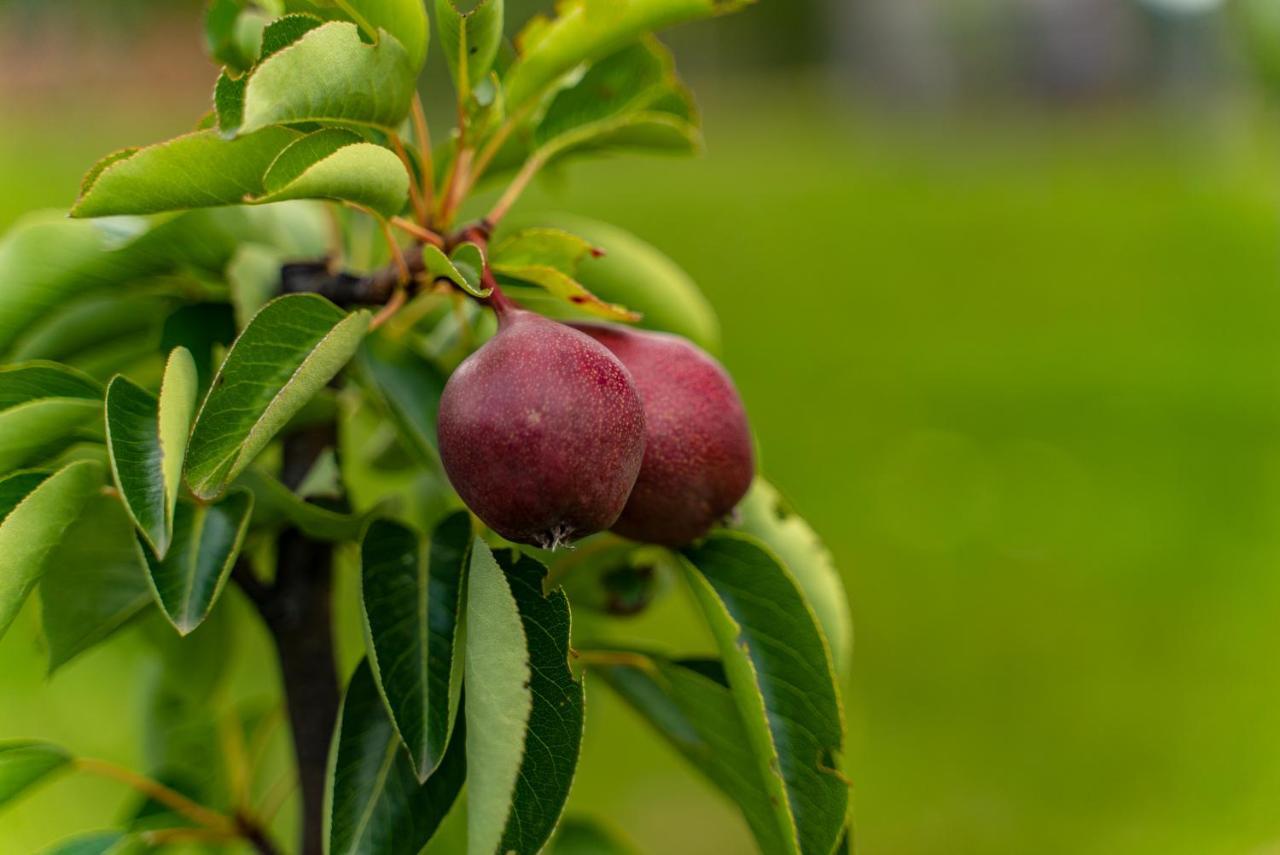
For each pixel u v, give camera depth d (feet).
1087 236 10.85
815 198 11.45
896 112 19.24
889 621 5.14
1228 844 3.95
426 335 2.03
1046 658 4.91
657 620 4.84
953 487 6.14
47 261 1.87
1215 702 4.60
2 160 9.36
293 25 1.68
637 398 1.72
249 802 2.13
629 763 4.32
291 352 1.69
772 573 1.82
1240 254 10.33
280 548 1.93
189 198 1.70
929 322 8.55
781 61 23.91
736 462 1.81
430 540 1.79
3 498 1.71
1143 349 8.09
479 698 1.65
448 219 1.84
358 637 2.53
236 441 1.65
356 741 1.75
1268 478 6.29
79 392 1.77
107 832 1.97
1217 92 18.39
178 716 2.19
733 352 7.79
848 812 1.76
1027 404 7.08
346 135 1.70
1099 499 6.08
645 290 2.05
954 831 4.02
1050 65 18.79
